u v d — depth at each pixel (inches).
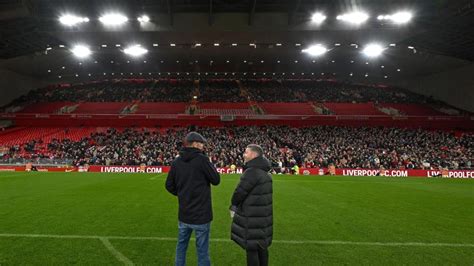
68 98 1804.9
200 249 157.4
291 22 1063.0
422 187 647.1
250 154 163.5
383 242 249.6
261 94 1893.5
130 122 1566.2
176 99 1798.7
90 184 613.0
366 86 2059.5
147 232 269.7
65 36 1154.0
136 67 1876.2
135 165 1081.4
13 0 896.9
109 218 321.4
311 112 1659.7
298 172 1032.2
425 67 1694.1
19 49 1342.3
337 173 1036.5
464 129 1513.3
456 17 966.4
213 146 1247.5
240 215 157.8
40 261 201.9
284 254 221.1
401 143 1317.7
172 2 986.1
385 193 542.3
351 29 1081.4
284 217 338.6
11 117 1561.3
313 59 1672.0
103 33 1112.8
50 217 323.9
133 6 979.9
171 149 1198.9
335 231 281.6
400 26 1072.8
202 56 1608.0
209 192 161.5
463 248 236.5
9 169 1069.8
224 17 1063.0
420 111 1674.5
